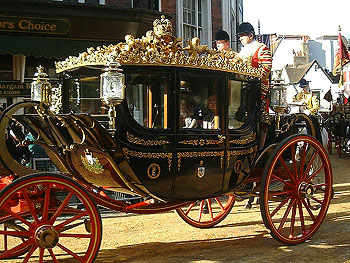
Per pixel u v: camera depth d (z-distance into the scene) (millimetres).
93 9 9336
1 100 10203
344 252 5285
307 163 6309
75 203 7332
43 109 4570
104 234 6289
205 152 5031
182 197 5035
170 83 4797
